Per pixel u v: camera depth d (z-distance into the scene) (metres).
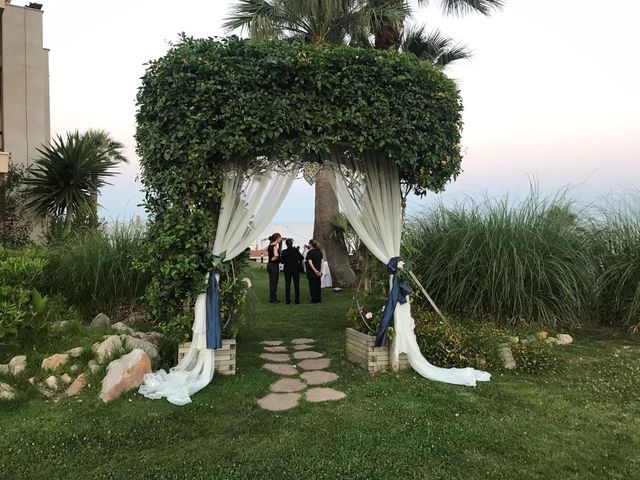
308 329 7.93
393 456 3.33
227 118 4.55
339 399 4.48
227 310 5.21
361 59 4.82
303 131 4.70
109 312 6.76
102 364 4.62
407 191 5.68
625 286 7.25
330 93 4.73
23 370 4.46
